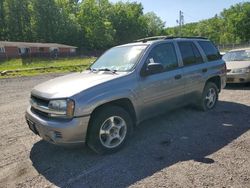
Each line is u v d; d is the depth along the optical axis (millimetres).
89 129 4391
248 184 3537
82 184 3740
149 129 5707
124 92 4660
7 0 65812
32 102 4746
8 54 47500
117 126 4652
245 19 77062
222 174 3797
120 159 4395
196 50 6484
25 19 68062
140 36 81750
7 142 5391
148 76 5102
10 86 14023
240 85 10602
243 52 11086
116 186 3646
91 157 4520
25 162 4480
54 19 68250
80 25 70688
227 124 5855
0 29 66125
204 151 4562
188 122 6059
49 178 3947
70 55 51281
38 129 4453
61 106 4156
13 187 3766
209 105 6926
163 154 4520
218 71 6941
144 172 3961
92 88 4352
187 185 3568
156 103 5277
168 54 5691
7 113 7832
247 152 4445
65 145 4191
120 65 5234
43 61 37156
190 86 6043
